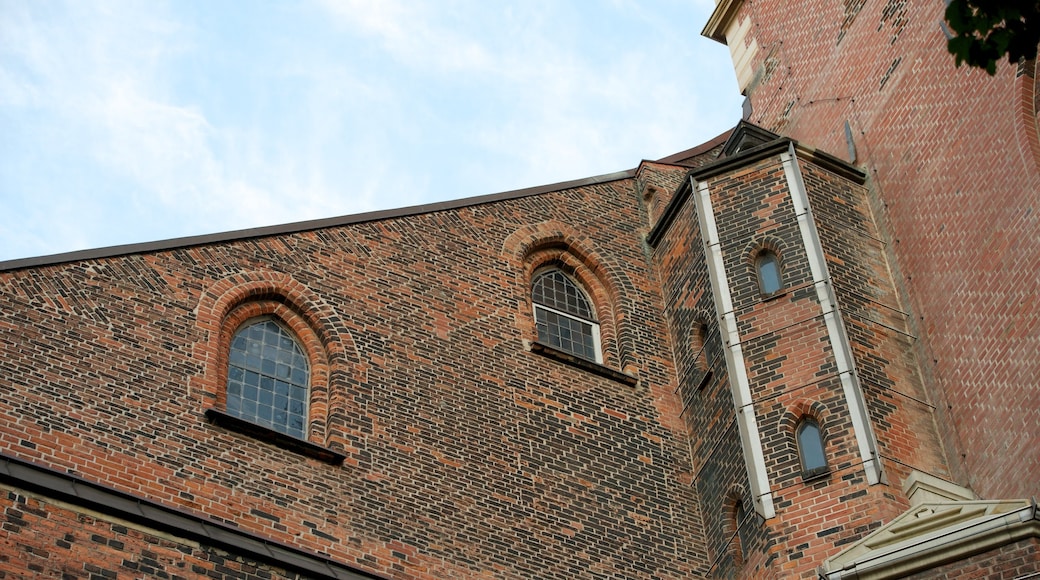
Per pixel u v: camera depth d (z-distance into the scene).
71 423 20.59
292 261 24.94
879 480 22.70
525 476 24.05
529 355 26.09
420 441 23.53
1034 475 21.98
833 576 20.17
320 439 22.97
